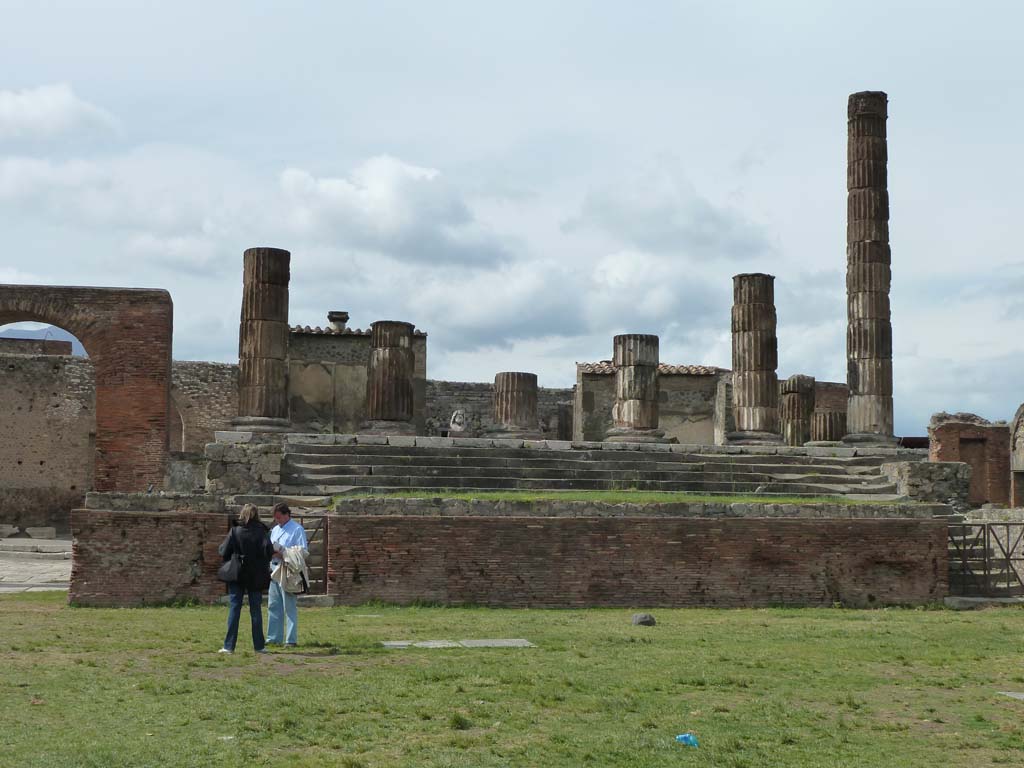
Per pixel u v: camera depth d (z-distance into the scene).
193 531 18.83
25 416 44.00
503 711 10.27
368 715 10.01
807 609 20.28
